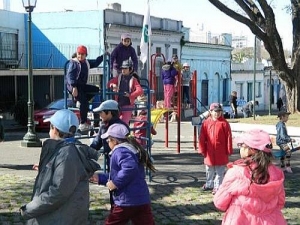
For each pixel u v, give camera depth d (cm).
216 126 991
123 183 568
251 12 2464
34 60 3662
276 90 6294
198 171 1261
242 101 5094
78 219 470
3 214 830
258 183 481
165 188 1054
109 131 593
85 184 479
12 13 3488
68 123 484
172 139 2011
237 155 1539
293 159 1496
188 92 1892
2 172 1220
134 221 590
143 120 1163
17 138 2056
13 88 3119
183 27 4822
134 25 3878
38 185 467
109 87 1130
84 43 3628
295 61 2602
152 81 1770
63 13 3650
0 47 3344
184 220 818
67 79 1078
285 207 913
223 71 5281
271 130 2056
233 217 487
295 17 2605
